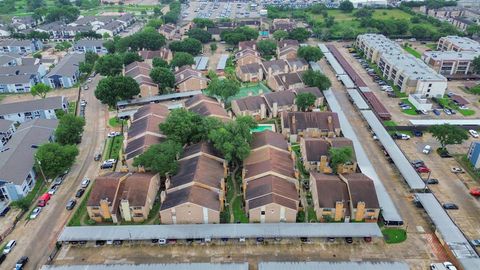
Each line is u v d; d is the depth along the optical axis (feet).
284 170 376.89
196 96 556.51
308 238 319.06
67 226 331.36
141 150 406.62
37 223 344.69
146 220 343.87
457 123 501.56
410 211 351.67
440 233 312.29
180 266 280.72
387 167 418.92
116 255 307.17
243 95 618.44
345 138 430.61
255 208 328.90
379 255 304.50
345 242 316.81
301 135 471.62
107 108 583.58
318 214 337.72
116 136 494.59
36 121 495.00
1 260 304.09
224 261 301.22
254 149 415.03
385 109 542.98
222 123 432.66
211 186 352.28
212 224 325.01
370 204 330.95
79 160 443.32
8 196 374.63
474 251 293.43
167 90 638.94
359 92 591.78
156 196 371.56
